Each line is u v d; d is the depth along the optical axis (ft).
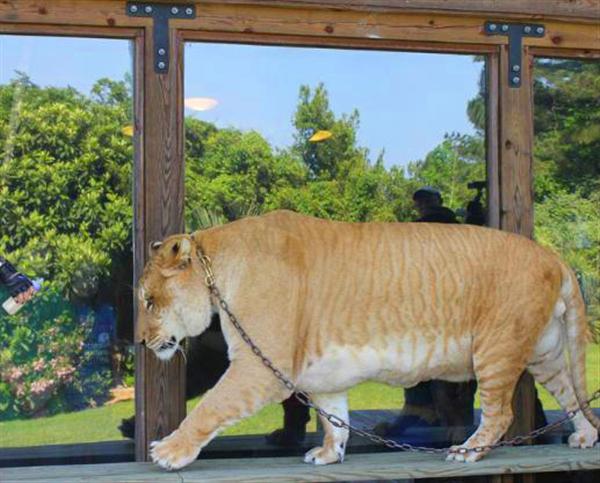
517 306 15.94
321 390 15.81
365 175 18.38
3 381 17.20
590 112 18.38
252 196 17.75
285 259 15.38
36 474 15.16
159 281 15.28
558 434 18.22
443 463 15.87
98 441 17.22
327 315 15.57
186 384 16.83
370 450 17.94
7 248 17.40
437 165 18.25
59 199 17.40
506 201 17.56
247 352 15.11
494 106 17.63
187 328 15.40
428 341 15.90
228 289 15.25
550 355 17.10
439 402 18.26
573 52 17.99
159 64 16.24
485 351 15.94
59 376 17.25
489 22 17.47
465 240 16.15
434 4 16.83
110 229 17.30
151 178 16.26
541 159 18.33
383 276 15.75
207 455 17.43
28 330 17.31
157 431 16.29
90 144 17.20
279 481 15.12
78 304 17.35
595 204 18.58
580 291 16.97
